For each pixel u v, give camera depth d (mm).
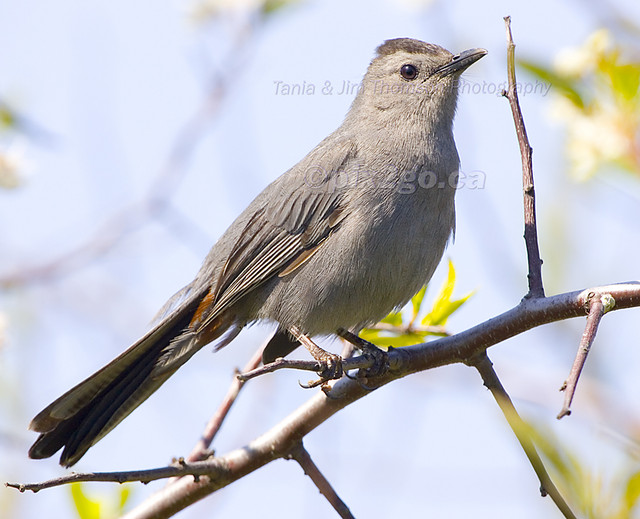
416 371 8477
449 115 11406
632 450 5883
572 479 5719
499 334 8047
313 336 10898
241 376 6922
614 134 8055
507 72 8273
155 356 10367
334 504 8312
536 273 8070
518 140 8234
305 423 8383
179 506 8609
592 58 8133
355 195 10508
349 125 11578
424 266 10547
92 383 9664
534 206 8195
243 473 8492
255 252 10852
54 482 6789
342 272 10414
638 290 7453
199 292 10867
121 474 7203
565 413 5641
